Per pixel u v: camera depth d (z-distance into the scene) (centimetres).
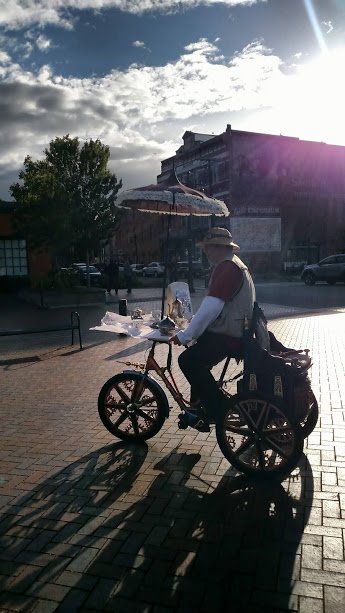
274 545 281
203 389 379
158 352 854
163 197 565
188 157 4212
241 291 363
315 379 636
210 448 427
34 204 1855
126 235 5412
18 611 236
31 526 309
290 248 3919
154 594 244
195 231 4044
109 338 1025
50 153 2073
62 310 1658
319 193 3997
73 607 237
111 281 2314
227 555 273
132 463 400
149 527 304
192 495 343
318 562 265
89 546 286
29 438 463
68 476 379
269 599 238
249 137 3697
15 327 1256
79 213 1977
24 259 2477
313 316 1267
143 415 438
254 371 360
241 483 360
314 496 336
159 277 3859
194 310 1454
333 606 232
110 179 2073
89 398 589
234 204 3666
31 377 705
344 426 464
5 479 377
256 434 361
